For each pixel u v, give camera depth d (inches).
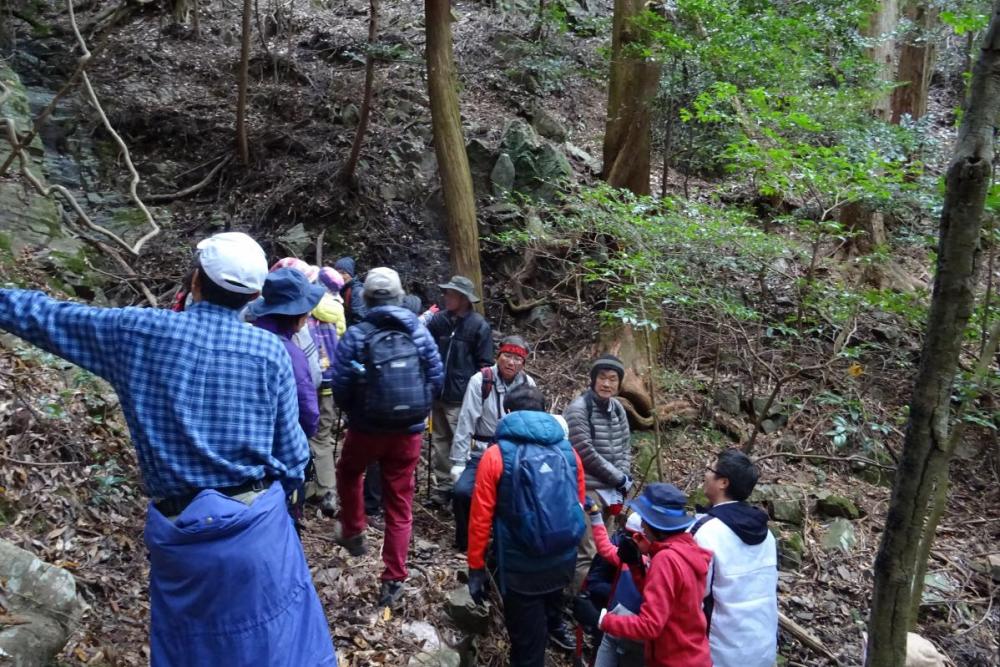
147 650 122.8
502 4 454.9
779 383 226.7
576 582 170.9
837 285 248.5
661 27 286.7
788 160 208.4
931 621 200.2
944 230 85.4
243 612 77.4
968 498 247.8
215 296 82.0
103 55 367.2
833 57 302.4
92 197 298.2
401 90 370.3
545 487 129.9
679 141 335.3
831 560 211.6
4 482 140.3
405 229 312.0
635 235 216.8
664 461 239.1
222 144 332.2
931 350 87.0
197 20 404.2
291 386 86.0
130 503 156.3
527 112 378.9
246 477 80.7
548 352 285.0
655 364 264.2
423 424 142.0
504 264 304.5
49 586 110.0
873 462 224.5
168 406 77.5
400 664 135.6
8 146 271.0
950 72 483.8
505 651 157.3
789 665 179.2
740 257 227.1
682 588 112.0
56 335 77.2
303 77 374.0
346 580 153.8
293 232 299.4
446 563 168.9
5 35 354.6
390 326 140.0
